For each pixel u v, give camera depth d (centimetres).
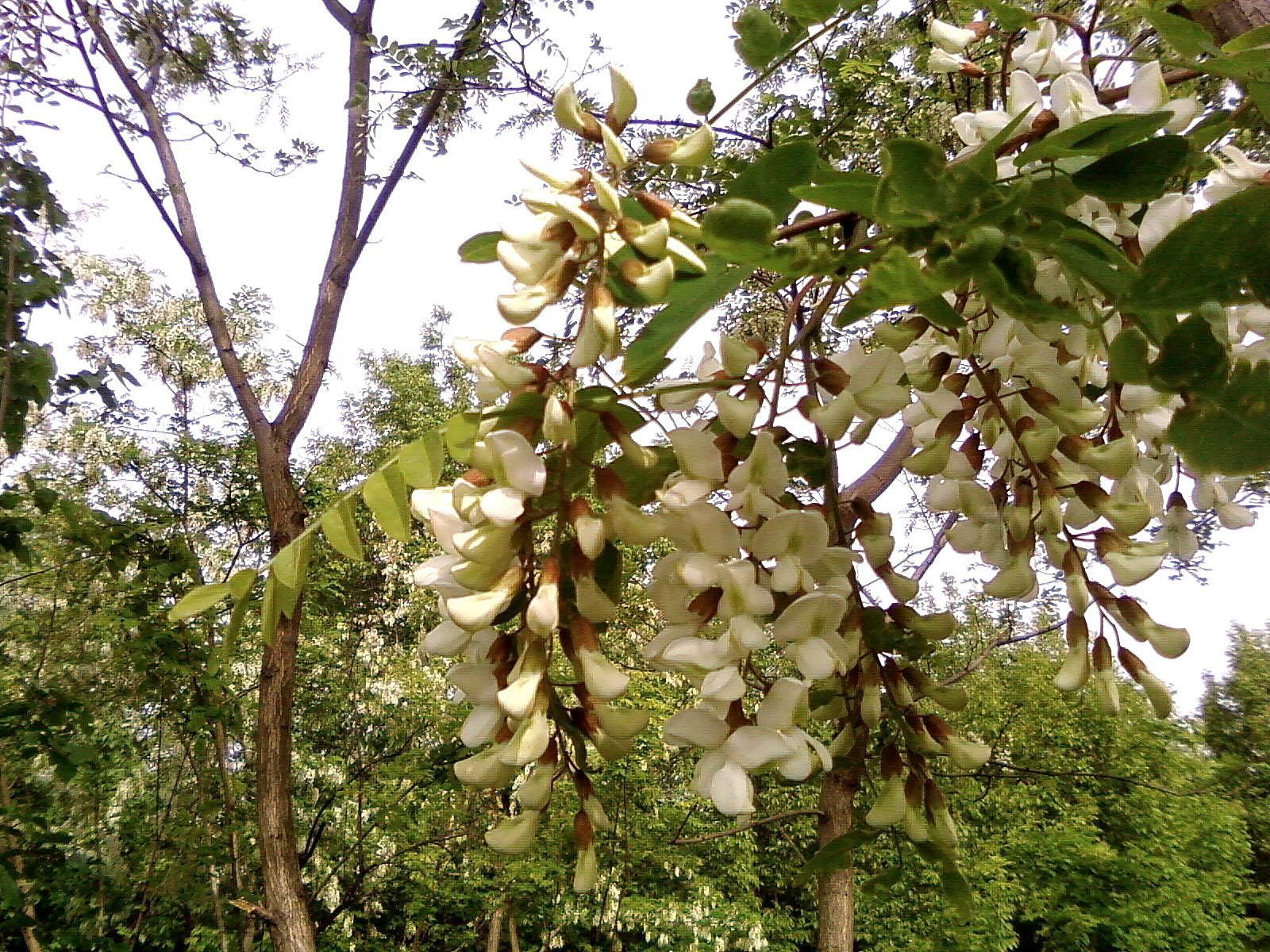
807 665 100
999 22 129
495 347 103
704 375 125
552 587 100
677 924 967
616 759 106
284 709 463
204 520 1030
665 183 266
